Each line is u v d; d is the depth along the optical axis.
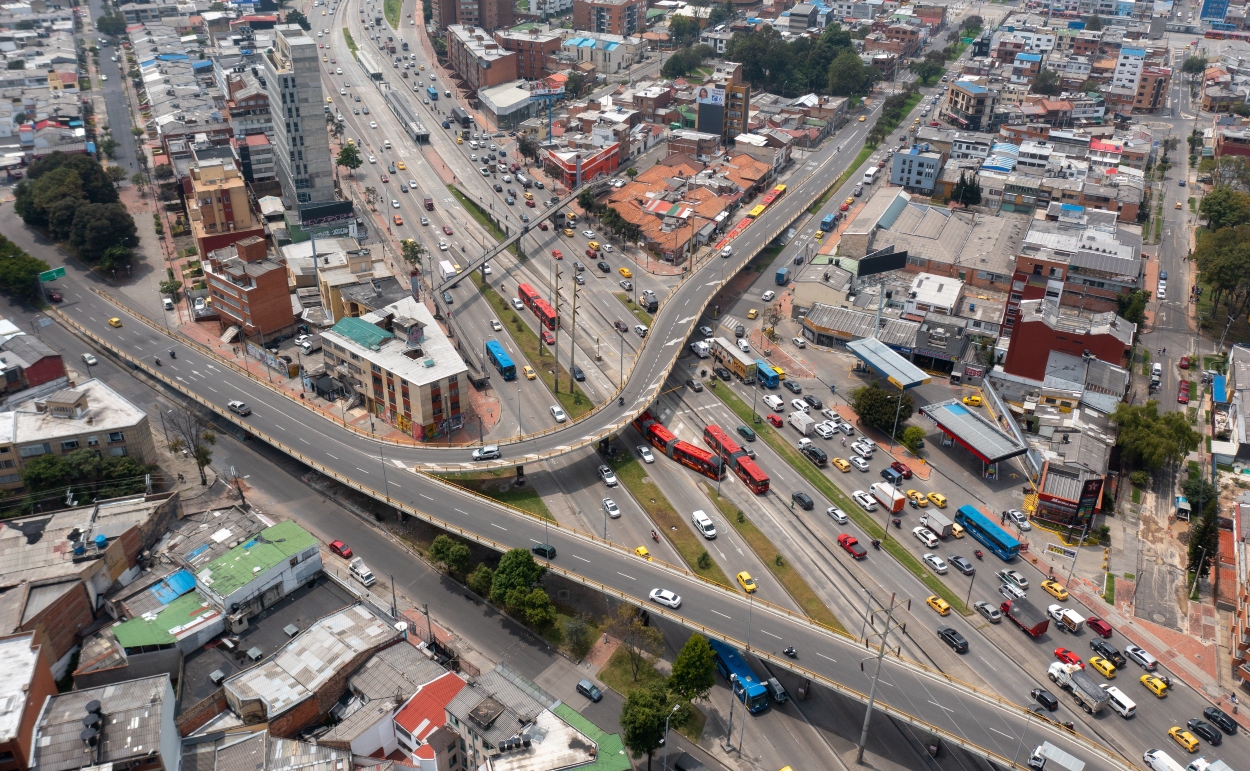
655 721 134.62
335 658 143.62
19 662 126.88
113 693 126.88
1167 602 172.12
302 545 161.38
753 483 199.38
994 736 136.12
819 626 156.50
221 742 130.62
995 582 176.00
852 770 141.00
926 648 160.88
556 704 136.88
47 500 182.88
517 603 160.62
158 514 170.62
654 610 158.25
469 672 154.25
